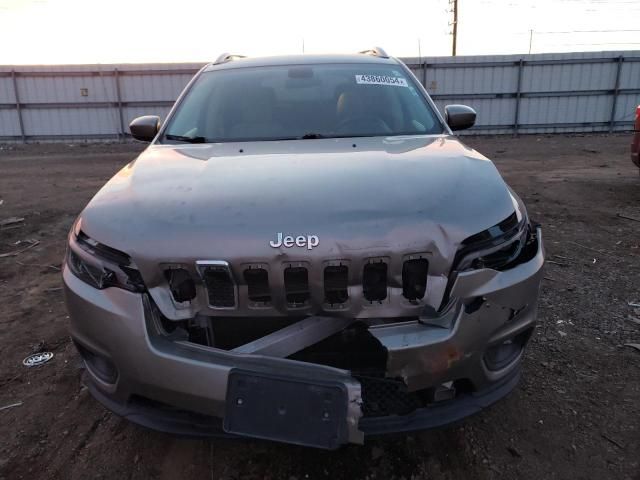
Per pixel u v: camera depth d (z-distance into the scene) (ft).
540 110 65.57
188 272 6.61
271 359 6.41
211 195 7.30
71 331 7.55
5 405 9.75
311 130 10.63
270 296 6.53
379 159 8.43
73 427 9.11
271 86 11.77
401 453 8.32
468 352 6.75
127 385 6.89
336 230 6.51
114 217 7.23
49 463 8.28
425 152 8.86
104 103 63.41
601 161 40.70
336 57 12.92
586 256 16.78
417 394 6.91
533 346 11.23
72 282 7.34
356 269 6.46
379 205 6.89
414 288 6.63
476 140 61.57
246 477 7.93
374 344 7.01
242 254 6.44
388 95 11.55
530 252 7.64
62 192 30.37
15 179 36.17
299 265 6.43
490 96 65.05
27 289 15.29
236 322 6.97
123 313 6.73
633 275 15.03
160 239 6.70
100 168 41.91
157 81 63.10
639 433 8.59
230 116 11.07
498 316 6.97
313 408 6.21
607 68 64.03
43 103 63.31
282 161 8.52
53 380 10.51
